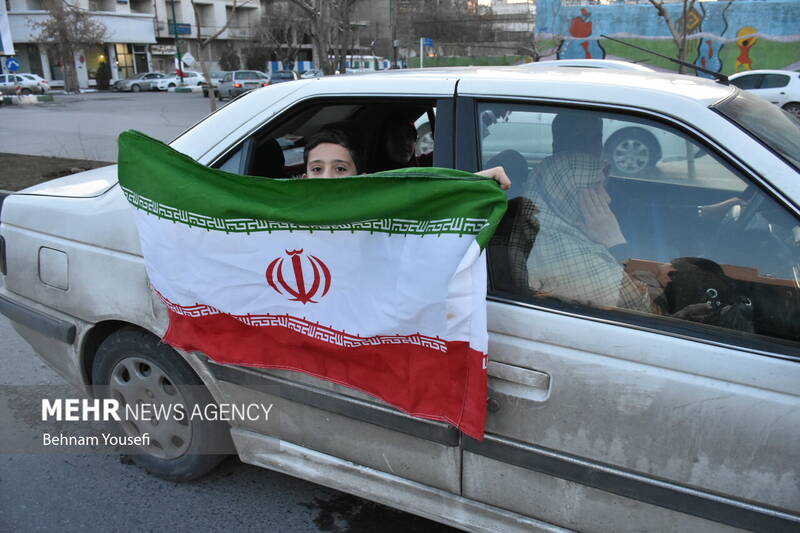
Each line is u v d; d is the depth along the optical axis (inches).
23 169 404.2
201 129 96.8
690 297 70.8
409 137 129.6
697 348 66.9
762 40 920.9
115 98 1456.7
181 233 86.3
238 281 84.5
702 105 72.6
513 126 80.0
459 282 69.9
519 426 75.3
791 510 64.1
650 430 68.6
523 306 74.6
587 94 76.1
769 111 84.2
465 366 73.4
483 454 78.0
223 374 95.1
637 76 86.1
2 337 177.3
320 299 80.4
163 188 86.5
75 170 402.0
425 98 84.0
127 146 89.4
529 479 76.3
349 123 106.9
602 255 75.9
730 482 66.2
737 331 67.4
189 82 1935.3
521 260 77.2
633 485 70.4
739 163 69.4
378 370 80.1
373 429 85.3
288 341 85.1
